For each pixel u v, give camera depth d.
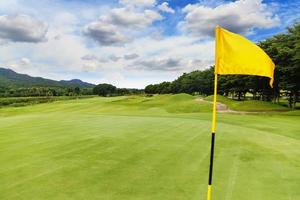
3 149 9.88
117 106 45.66
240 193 6.09
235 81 56.97
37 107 50.88
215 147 10.62
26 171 7.37
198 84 98.12
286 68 36.31
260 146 10.99
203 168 7.86
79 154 9.22
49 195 5.84
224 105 43.78
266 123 20.55
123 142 11.29
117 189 6.20
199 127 16.20
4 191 6.03
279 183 6.73
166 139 12.09
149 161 8.48
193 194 5.98
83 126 16.17
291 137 14.03
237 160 8.80
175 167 7.92
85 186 6.36
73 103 57.31
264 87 48.94
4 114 42.31
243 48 5.39
